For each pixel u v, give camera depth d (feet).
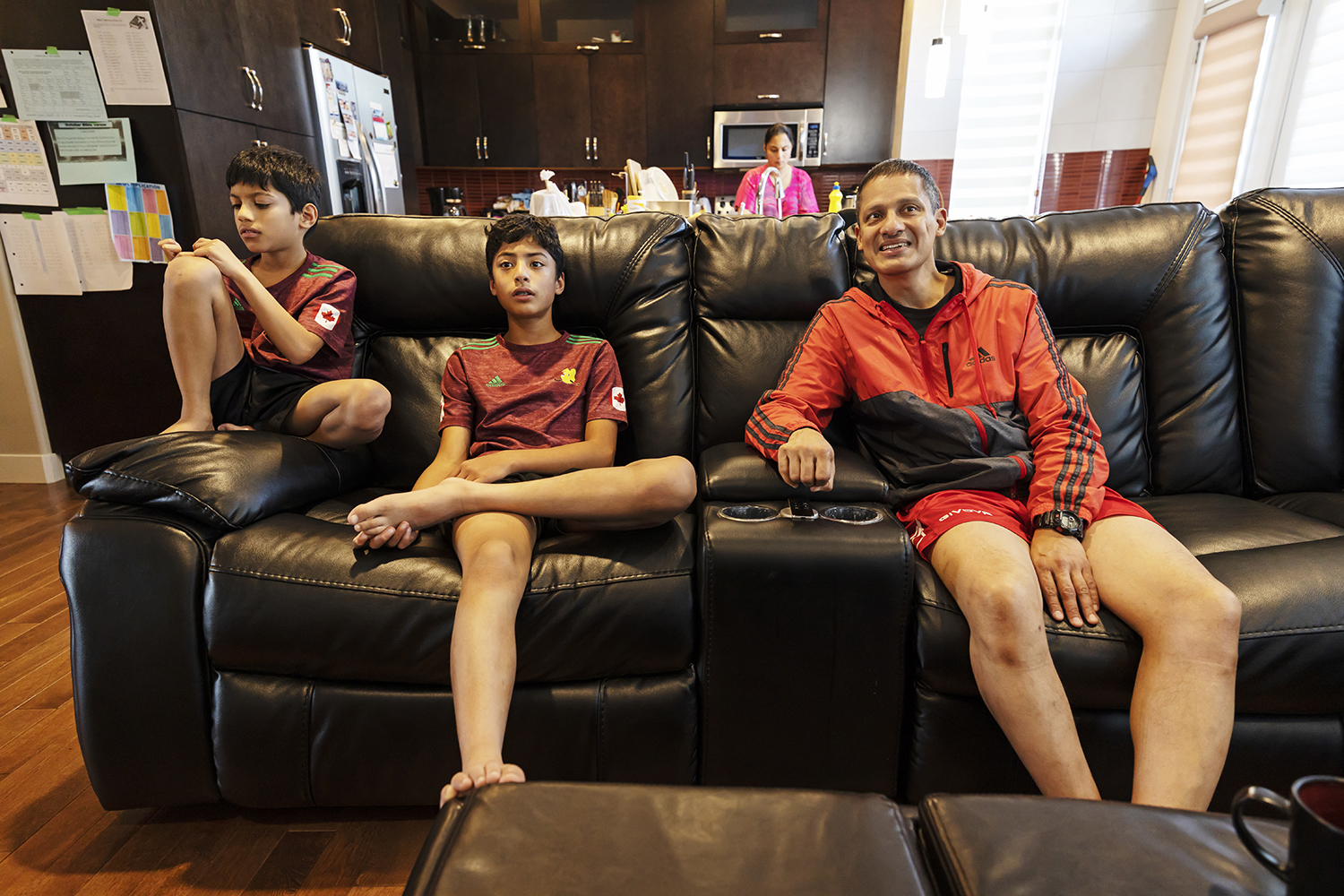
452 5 15.58
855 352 4.34
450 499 3.47
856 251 5.07
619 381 4.63
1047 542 3.46
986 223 5.13
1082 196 14.88
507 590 3.16
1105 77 14.12
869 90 15.56
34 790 3.91
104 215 8.47
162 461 3.50
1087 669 3.13
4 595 6.28
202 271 4.21
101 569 3.28
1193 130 13.04
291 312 4.70
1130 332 4.95
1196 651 2.95
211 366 4.35
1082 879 1.50
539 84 16.08
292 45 10.50
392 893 3.21
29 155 8.26
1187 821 1.69
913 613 3.41
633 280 4.91
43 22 7.86
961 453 4.05
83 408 9.27
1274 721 3.23
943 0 14.12
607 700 3.45
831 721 3.47
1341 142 10.00
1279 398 4.59
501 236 4.52
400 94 14.57
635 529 3.73
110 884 3.26
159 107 8.18
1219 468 4.68
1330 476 4.50
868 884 1.54
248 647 3.30
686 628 3.43
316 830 3.61
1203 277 4.78
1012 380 4.24
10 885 3.27
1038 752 2.99
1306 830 1.27
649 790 1.83
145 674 3.33
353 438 4.43
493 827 1.69
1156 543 3.32
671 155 16.51
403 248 5.00
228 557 3.32
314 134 11.12
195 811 3.77
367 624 3.26
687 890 1.52
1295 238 4.68
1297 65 10.76
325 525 3.69
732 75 15.83
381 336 5.16
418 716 3.40
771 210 10.68
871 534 3.36
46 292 8.77
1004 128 14.57
